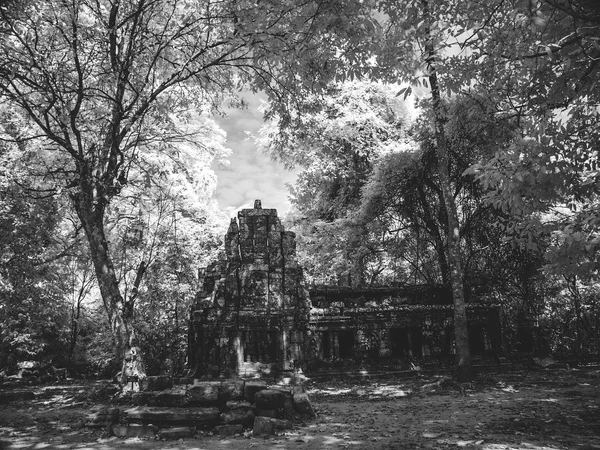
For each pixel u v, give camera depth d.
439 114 12.70
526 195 5.97
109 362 22.16
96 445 7.50
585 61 6.51
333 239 25.88
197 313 17.28
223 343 16.05
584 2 5.59
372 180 22.83
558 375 15.97
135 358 12.45
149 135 16.44
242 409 8.66
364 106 26.77
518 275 20.66
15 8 9.30
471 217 20.38
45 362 21.30
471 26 7.50
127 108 13.72
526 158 5.75
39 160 16.70
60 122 13.32
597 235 5.20
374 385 15.23
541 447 6.54
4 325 18.83
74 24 11.64
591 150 6.06
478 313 18.94
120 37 13.97
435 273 24.72
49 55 12.48
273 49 9.21
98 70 14.83
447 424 8.59
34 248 17.02
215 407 8.77
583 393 11.94
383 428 8.46
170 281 22.86
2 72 11.50
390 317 18.20
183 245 22.08
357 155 27.66
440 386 13.64
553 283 21.61
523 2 5.56
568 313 21.56
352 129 26.23
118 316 12.80
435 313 18.50
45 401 12.93
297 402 9.46
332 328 17.84
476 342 19.12
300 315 17.22
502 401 11.12
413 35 7.84
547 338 20.25
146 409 8.55
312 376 16.34
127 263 21.06
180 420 8.34
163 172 17.05
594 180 5.71
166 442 7.67
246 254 17.30
